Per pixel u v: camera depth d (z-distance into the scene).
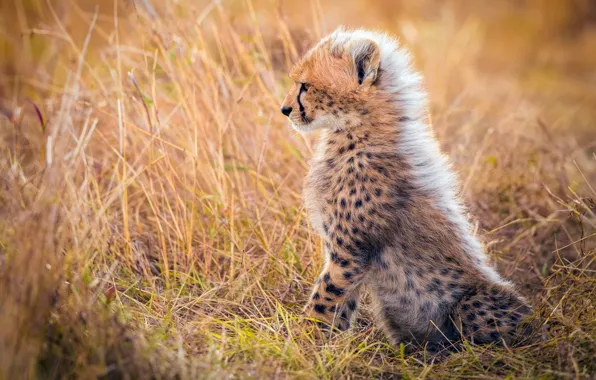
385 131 8.94
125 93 11.86
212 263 10.45
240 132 11.95
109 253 10.19
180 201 10.31
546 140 14.86
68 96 11.74
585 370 7.62
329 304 8.81
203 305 9.32
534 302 9.67
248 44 12.52
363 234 8.75
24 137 12.03
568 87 21.31
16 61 16.67
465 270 8.82
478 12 27.42
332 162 9.12
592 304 8.85
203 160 11.41
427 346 8.98
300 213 10.52
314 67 9.07
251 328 9.10
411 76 9.34
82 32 18.50
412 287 8.88
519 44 25.33
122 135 10.32
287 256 10.53
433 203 8.91
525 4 27.86
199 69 11.79
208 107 11.29
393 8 24.03
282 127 12.24
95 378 6.65
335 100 8.98
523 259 10.94
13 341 6.43
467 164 12.95
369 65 8.83
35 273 6.90
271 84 12.05
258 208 11.21
